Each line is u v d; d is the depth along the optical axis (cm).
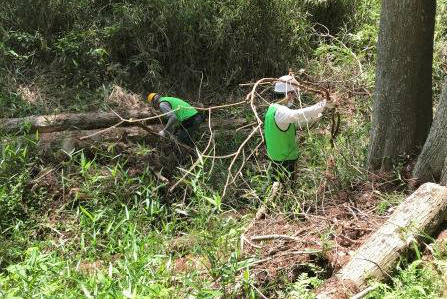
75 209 573
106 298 360
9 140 621
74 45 765
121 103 735
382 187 541
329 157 575
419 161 521
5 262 496
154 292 356
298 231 485
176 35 789
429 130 551
